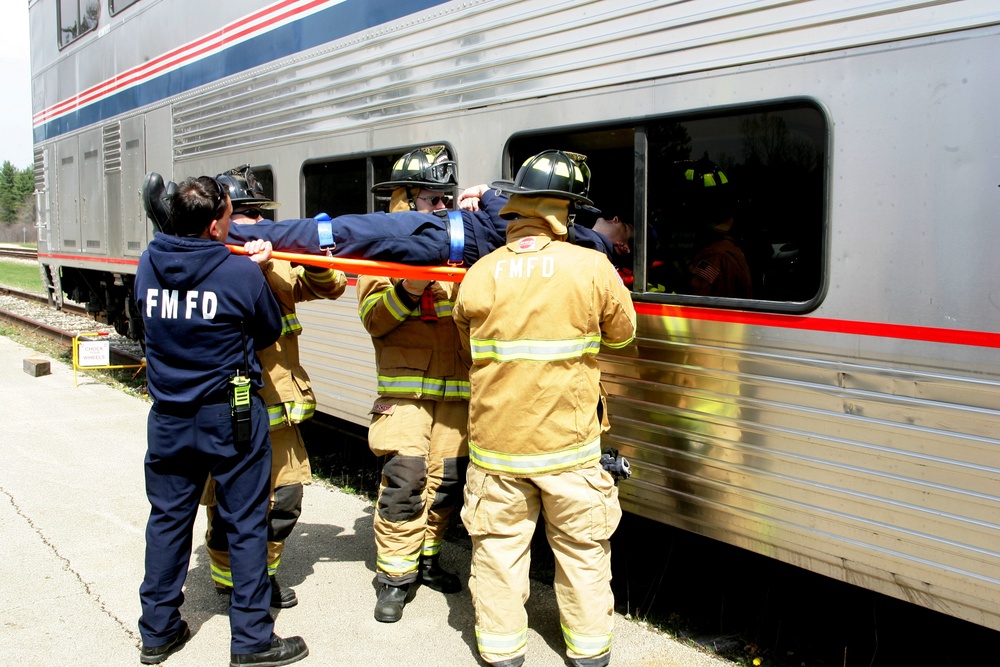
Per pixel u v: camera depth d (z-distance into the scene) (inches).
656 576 155.9
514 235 116.7
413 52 170.9
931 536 100.5
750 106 114.5
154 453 119.2
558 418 112.0
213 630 135.2
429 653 127.9
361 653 127.6
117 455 234.1
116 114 332.8
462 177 160.1
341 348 205.0
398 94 175.3
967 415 96.4
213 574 142.4
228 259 117.0
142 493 201.9
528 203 114.6
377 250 124.7
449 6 161.0
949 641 133.6
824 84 107.0
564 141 144.2
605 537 115.7
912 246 100.3
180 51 274.1
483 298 115.5
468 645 130.0
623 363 134.9
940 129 97.4
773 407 115.0
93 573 156.7
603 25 132.2
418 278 127.0
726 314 119.4
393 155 181.2
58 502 195.2
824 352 109.1
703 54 119.3
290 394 134.9
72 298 487.8
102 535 175.3
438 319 136.2
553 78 140.7
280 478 135.4
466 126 158.4
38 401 303.6
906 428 101.7
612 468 120.5
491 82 152.1
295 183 214.2
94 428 264.2
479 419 117.1
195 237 118.5
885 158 102.1
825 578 150.7
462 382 139.3
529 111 145.1
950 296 97.3
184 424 117.0
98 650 129.1
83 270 428.1
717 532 124.0
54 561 162.1
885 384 103.3
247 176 145.3
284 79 215.6
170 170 286.7
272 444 134.9
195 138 266.8
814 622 141.4
